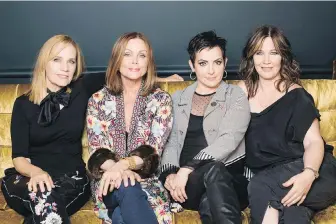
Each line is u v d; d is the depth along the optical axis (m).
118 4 3.45
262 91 2.32
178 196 2.10
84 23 3.46
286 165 2.12
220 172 2.00
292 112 2.22
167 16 3.46
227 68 3.49
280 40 2.25
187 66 3.51
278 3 3.48
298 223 1.96
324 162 2.14
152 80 2.30
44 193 1.99
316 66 3.56
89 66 3.50
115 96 2.29
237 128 2.21
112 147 2.24
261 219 2.00
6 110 2.55
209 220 1.99
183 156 2.30
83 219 2.12
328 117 2.57
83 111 2.30
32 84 2.29
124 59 2.22
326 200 2.06
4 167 2.53
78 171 2.25
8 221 2.09
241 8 3.47
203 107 2.31
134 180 2.00
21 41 3.48
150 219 1.91
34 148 2.28
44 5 3.44
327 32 3.53
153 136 2.24
